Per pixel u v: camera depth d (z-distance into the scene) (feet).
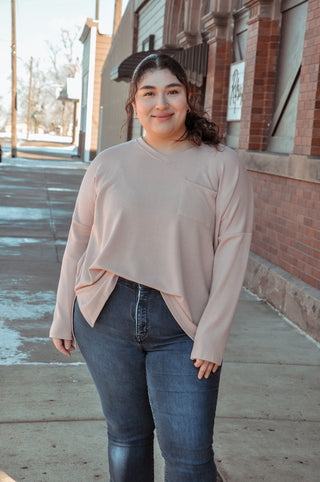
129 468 7.22
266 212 22.49
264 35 24.08
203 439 6.41
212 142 6.79
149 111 6.57
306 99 18.93
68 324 7.36
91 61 111.65
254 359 15.07
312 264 18.20
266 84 24.32
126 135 63.98
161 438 6.64
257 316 18.95
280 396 12.91
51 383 13.06
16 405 11.87
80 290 6.93
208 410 6.47
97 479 9.44
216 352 6.38
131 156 6.78
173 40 43.80
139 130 56.39
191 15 35.42
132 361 6.77
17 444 10.37
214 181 6.59
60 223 36.91
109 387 6.93
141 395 7.00
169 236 6.52
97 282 6.75
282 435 11.12
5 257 26.58
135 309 6.58
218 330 6.43
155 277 6.57
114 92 75.87
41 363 14.24
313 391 13.28
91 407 11.94
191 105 6.87
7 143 184.24
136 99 6.72
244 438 10.93
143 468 7.29
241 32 28.53
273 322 18.38
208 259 6.71
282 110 23.16
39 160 107.65
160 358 6.56
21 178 66.18
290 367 14.65
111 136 77.25
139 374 6.85
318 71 18.20
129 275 6.57
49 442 10.50
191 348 6.52
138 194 6.57
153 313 6.56
